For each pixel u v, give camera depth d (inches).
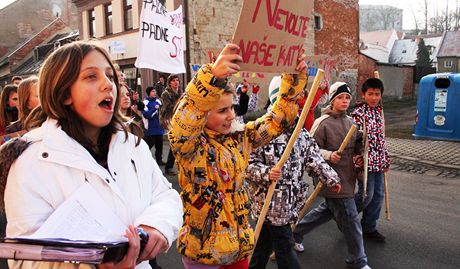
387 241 167.6
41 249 44.0
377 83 158.2
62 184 51.8
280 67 80.8
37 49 1119.0
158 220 57.8
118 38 730.2
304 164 118.4
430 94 378.0
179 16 255.9
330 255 155.7
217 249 83.4
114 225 52.4
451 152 354.9
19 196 49.6
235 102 111.6
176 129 74.8
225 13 663.8
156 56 241.0
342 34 904.9
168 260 155.6
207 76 69.1
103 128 61.5
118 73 63.2
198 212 83.9
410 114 732.7
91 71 55.7
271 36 75.5
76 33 998.4
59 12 1434.5
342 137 140.0
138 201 59.2
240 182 86.6
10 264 53.1
